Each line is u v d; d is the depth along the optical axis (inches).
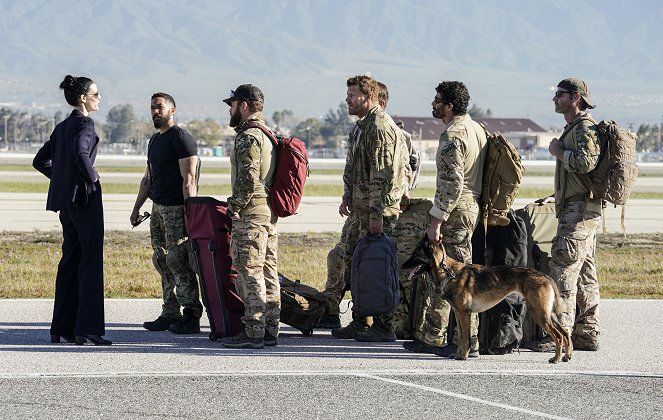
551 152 548.7
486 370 495.5
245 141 537.3
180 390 442.6
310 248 1118.4
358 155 571.8
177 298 596.7
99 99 566.3
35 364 493.7
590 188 543.8
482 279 518.9
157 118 592.4
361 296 561.9
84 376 467.2
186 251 590.6
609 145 541.6
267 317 561.9
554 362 517.0
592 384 467.2
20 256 983.6
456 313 522.6
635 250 1166.3
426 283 546.6
